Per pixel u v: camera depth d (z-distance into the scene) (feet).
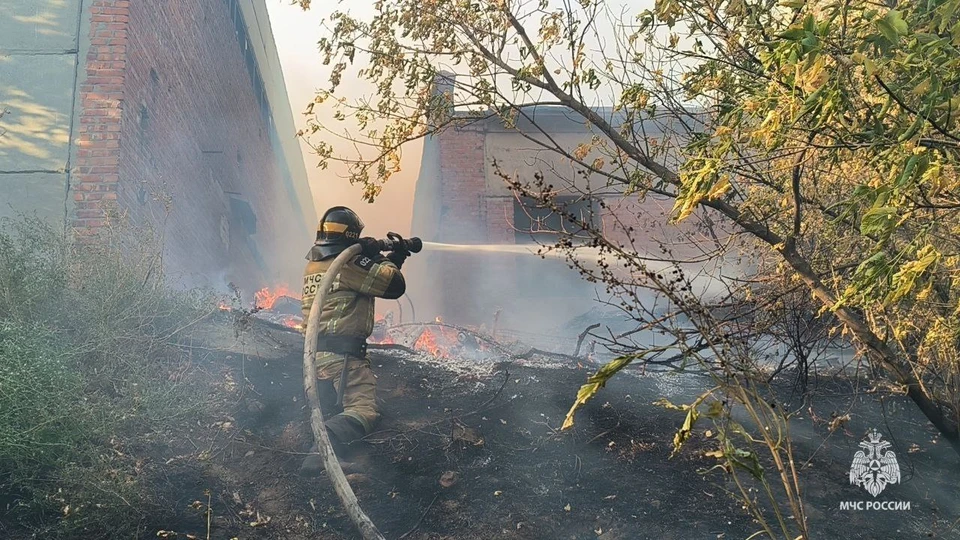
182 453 14.60
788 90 9.46
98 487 12.42
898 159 9.32
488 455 15.47
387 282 15.97
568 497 14.43
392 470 14.89
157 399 15.11
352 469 14.71
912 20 8.66
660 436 16.61
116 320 16.76
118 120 27.02
